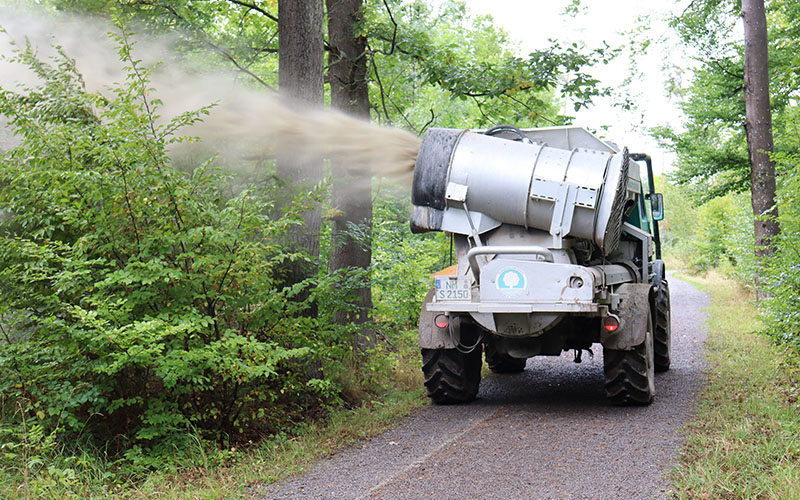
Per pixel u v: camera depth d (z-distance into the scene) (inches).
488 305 306.7
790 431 247.6
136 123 254.2
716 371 398.3
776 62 670.5
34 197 251.9
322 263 387.9
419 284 500.1
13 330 254.2
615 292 339.9
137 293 248.2
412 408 333.4
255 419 287.1
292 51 342.3
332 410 311.6
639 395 319.0
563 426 285.7
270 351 260.4
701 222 1595.7
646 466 223.0
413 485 214.5
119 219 255.1
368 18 450.6
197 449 243.3
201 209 261.4
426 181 319.3
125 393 257.0
